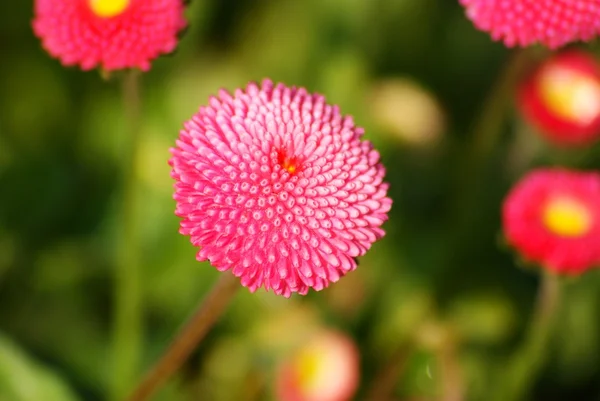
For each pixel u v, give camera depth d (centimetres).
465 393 45
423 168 52
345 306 49
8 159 50
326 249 31
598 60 52
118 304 40
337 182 32
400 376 47
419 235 51
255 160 32
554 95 45
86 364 46
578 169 51
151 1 36
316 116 32
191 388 47
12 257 49
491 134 44
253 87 33
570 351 48
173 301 48
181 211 31
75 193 51
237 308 48
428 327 46
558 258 39
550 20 36
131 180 39
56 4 36
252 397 46
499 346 48
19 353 40
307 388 43
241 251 31
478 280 50
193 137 32
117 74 36
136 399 37
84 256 50
